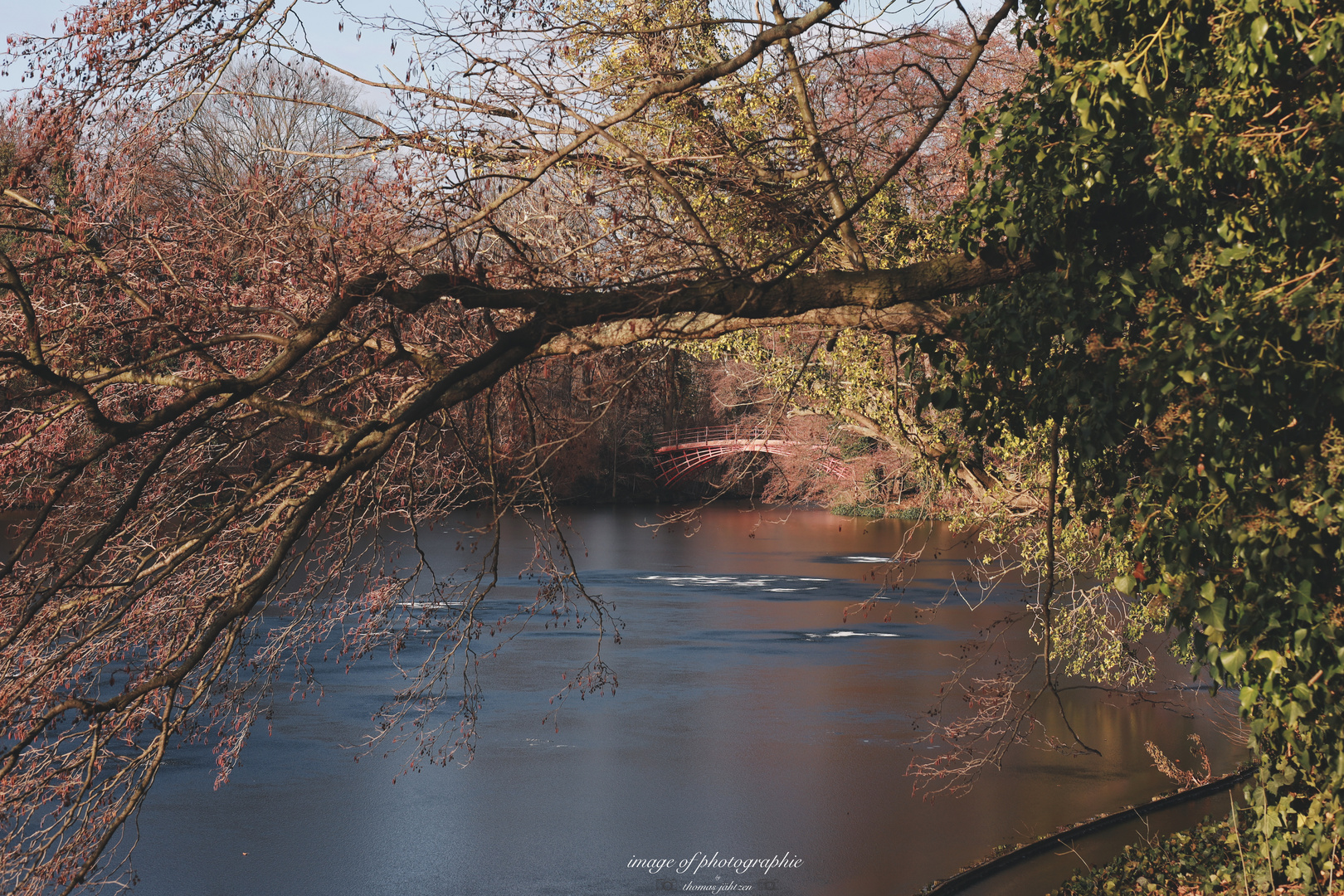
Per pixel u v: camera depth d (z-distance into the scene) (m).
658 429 59.84
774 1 7.41
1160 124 4.72
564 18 6.67
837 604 29.72
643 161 5.84
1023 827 12.59
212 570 6.25
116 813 4.93
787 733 16.95
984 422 6.05
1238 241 4.87
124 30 5.02
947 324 6.08
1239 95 4.54
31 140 5.12
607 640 24.41
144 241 5.87
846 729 17.12
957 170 8.10
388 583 7.17
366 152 5.56
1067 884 10.33
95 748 4.46
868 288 5.68
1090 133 4.88
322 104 5.51
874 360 10.86
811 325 6.71
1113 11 5.03
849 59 6.63
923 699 18.97
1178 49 4.66
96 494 6.01
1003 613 27.19
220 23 5.29
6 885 4.89
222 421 6.33
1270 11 4.44
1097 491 5.97
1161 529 5.19
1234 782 13.54
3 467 5.59
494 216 6.12
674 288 5.35
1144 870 9.88
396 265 5.26
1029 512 10.81
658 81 6.66
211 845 12.48
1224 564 4.99
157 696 5.72
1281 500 4.61
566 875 11.66
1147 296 4.97
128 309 5.88
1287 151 4.54
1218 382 4.49
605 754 15.94
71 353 5.64
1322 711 5.57
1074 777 14.27
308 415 5.39
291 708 18.09
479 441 7.45
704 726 17.41
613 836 12.75
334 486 4.73
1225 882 8.57
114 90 5.13
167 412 4.28
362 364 6.80
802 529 52.31
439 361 5.74
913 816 13.14
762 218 7.05
